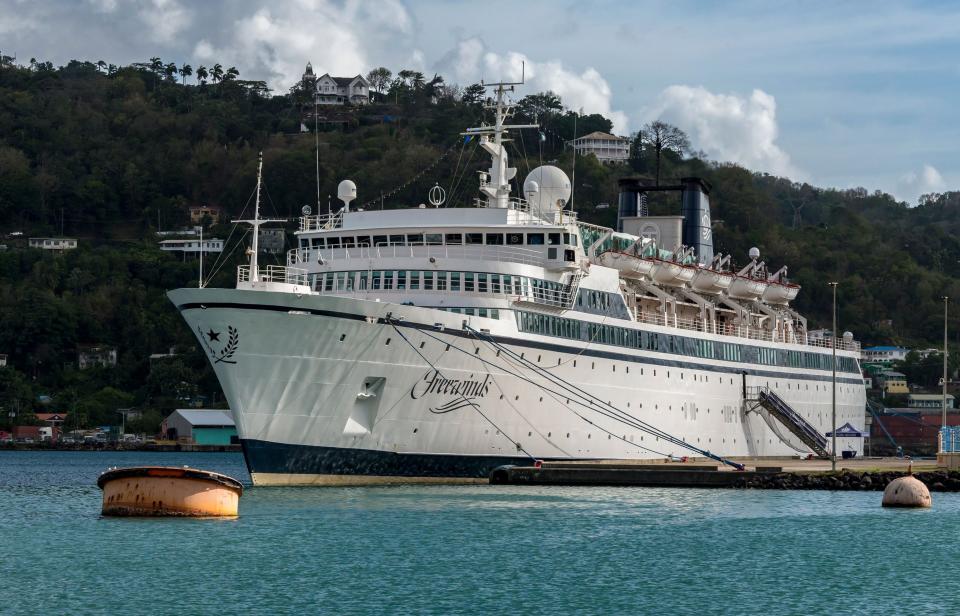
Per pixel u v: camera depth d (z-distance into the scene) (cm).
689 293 11762
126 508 7619
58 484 12062
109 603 5469
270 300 7988
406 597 5619
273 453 8319
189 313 8219
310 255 9888
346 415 8425
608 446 10244
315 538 6919
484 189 10325
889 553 6862
